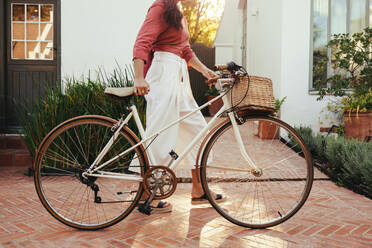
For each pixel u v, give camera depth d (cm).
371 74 545
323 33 633
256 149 257
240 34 1222
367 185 331
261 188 328
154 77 257
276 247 209
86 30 570
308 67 627
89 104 413
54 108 410
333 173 392
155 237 224
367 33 596
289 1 622
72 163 269
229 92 244
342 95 570
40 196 240
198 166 246
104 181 316
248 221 247
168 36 256
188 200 304
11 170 445
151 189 241
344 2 629
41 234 230
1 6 581
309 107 629
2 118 581
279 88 637
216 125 249
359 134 515
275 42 671
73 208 278
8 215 267
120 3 571
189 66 295
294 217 262
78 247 209
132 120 396
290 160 257
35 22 597
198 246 211
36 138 409
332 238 223
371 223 250
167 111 252
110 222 238
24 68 597
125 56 574
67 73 570
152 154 246
